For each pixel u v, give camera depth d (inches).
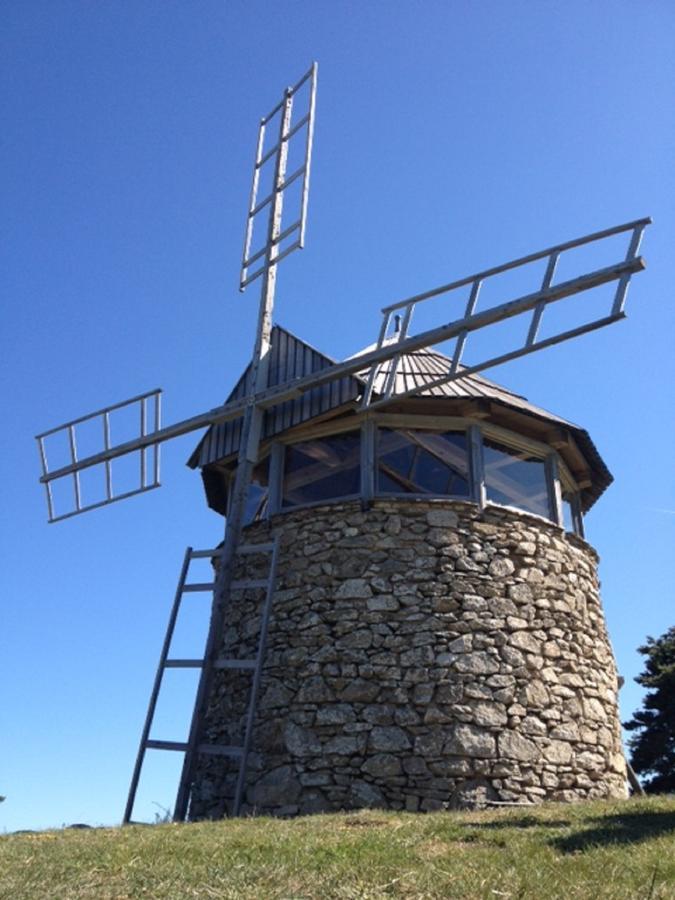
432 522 491.2
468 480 506.0
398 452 514.9
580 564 539.2
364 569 485.4
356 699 456.8
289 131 647.8
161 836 321.1
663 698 924.6
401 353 495.8
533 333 449.1
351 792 436.8
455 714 445.7
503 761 441.4
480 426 515.8
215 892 221.9
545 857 253.4
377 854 261.9
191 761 450.9
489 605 477.7
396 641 465.4
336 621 478.9
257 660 458.6
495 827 316.2
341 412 518.3
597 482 597.9
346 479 518.3
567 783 457.7
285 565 512.1
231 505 526.0
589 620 526.9
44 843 320.5
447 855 261.6
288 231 598.5
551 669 482.0
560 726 469.4
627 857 247.8
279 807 448.1
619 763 503.8
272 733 470.6
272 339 577.3
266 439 549.6
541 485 539.8
